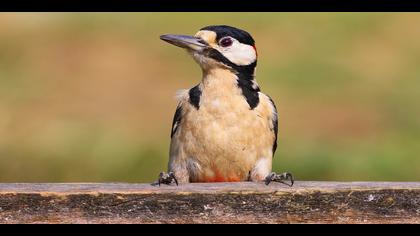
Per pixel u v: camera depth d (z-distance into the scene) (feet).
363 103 53.26
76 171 45.62
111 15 65.67
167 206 21.88
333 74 57.11
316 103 53.21
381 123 50.80
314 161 46.37
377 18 65.67
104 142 47.26
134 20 65.26
